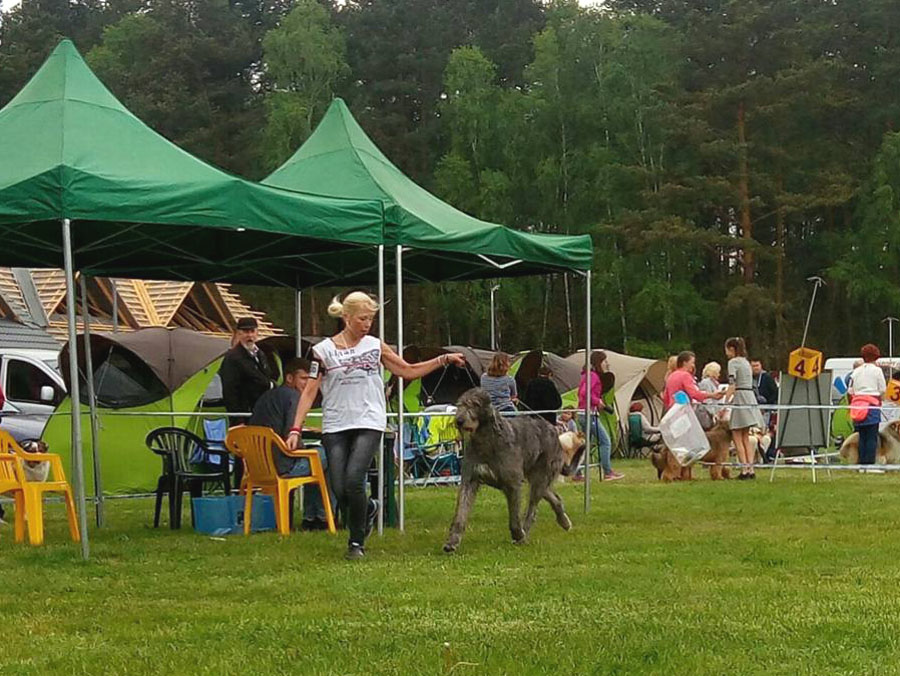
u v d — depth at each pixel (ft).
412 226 32.45
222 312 86.69
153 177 28.32
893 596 22.27
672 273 138.72
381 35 171.01
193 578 25.16
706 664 16.96
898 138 138.82
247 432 32.32
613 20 148.77
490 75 150.10
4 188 26.68
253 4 200.13
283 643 18.62
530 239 35.58
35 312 73.97
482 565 26.53
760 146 136.87
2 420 52.47
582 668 16.75
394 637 18.86
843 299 150.51
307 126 146.10
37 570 26.23
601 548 29.17
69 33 194.80
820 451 62.13
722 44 142.20
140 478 47.34
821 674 16.42
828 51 154.30
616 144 144.25
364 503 27.45
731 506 39.27
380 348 27.43
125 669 17.13
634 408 73.51
